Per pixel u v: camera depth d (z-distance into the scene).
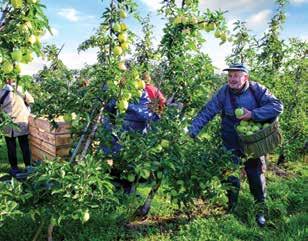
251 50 7.41
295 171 7.52
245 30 7.31
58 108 4.14
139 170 3.97
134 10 3.88
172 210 5.20
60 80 4.16
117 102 3.91
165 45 4.72
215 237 4.40
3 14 2.97
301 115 7.93
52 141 6.42
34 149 7.33
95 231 4.38
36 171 3.60
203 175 4.35
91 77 3.97
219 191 4.45
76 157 4.08
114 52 3.80
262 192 5.05
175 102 5.19
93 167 3.54
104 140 4.14
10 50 2.96
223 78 6.36
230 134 4.92
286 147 7.77
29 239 4.15
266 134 4.47
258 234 4.55
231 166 4.51
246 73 4.64
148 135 4.25
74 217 3.46
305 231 4.50
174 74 5.01
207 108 4.94
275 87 7.58
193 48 4.78
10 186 3.50
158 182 4.55
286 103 7.95
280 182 6.45
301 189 6.15
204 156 4.45
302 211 5.35
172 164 4.04
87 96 3.95
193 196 4.43
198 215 5.08
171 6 4.71
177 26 4.59
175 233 4.55
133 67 3.98
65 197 3.49
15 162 6.84
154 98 4.80
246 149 4.59
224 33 4.48
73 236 4.26
